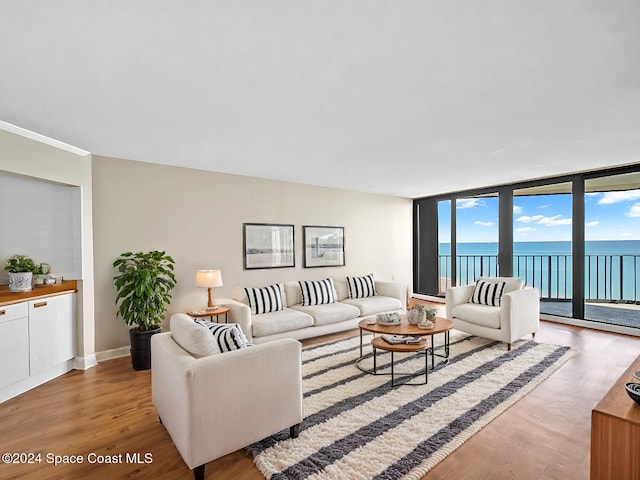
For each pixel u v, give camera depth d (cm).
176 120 274
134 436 231
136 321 360
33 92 222
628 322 497
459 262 743
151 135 311
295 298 500
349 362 362
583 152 378
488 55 182
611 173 461
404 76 205
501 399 272
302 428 233
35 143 306
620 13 148
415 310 364
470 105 248
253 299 447
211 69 196
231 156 385
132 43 169
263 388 206
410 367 345
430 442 215
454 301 467
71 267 356
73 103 240
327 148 356
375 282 580
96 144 336
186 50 176
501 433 227
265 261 506
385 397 279
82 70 195
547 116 270
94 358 364
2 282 346
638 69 197
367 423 239
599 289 607
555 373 326
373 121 279
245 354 201
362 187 600
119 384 316
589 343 416
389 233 691
